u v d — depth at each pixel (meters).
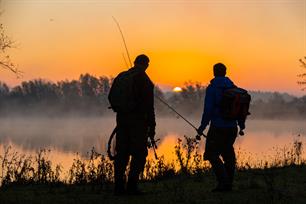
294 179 16.45
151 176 19.50
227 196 13.03
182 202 12.27
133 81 12.79
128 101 12.76
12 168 19.41
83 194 13.73
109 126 198.12
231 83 13.74
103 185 15.70
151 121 12.95
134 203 11.99
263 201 12.16
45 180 17.75
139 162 13.00
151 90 12.90
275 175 17.39
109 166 17.36
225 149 13.70
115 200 12.38
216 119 13.45
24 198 12.97
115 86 13.02
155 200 12.40
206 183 16.12
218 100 13.38
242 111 13.26
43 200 12.57
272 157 30.17
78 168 18.59
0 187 15.92
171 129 148.00
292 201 12.28
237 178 17.12
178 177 18.73
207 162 22.56
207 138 13.68
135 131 12.84
